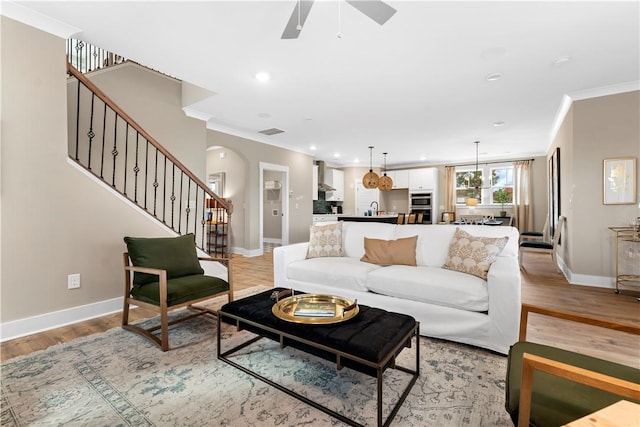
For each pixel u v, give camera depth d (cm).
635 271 355
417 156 805
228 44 260
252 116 462
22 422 141
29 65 234
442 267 266
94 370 185
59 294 254
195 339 231
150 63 295
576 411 92
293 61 289
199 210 454
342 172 973
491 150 714
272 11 216
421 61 288
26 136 233
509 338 200
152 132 399
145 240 256
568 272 423
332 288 277
